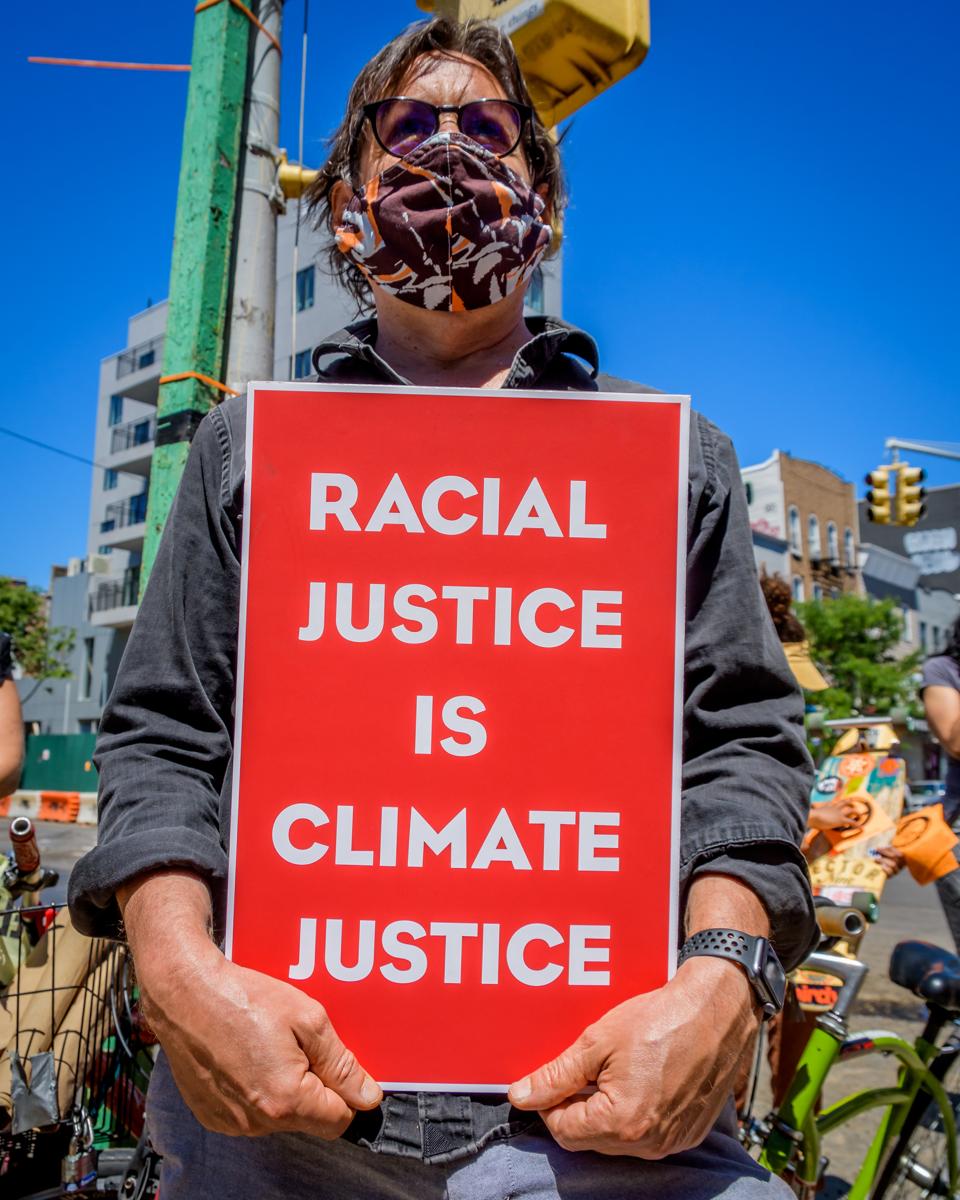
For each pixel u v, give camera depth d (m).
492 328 1.44
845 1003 2.38
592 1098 1.01
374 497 1.19
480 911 1.13
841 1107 2.63
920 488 14.58
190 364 2.89
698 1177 1.11
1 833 14.70
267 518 1.18
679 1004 1.03
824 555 42.25
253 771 1.14
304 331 19.98
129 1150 2.38
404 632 1.16
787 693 1.27
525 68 3.33
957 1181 2.75
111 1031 2.45
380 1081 1.10
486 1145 1.10
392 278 1.38
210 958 1.03
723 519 1.33
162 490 2.86
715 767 1.21
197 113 3.07
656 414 1.21
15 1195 2.20
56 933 2.44
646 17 3.30
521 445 1.20
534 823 1.14
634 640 1.17
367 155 1.50
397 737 1.15
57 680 41.12
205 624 1.27
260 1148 1.16
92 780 27.67
